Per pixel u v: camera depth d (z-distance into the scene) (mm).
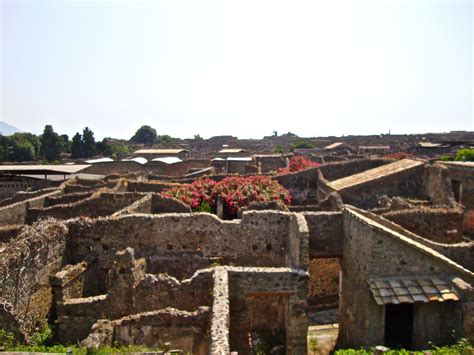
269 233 16797
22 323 13383
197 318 11547
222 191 24281
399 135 111125
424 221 17031
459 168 25453
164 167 57219
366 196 25609
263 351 14703
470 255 14188
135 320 11648
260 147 103062
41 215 24594
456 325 11938
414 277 12609
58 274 14094
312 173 35094
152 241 17016
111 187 29391
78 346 12133
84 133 94250
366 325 12703
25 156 90062
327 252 16031
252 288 13258
